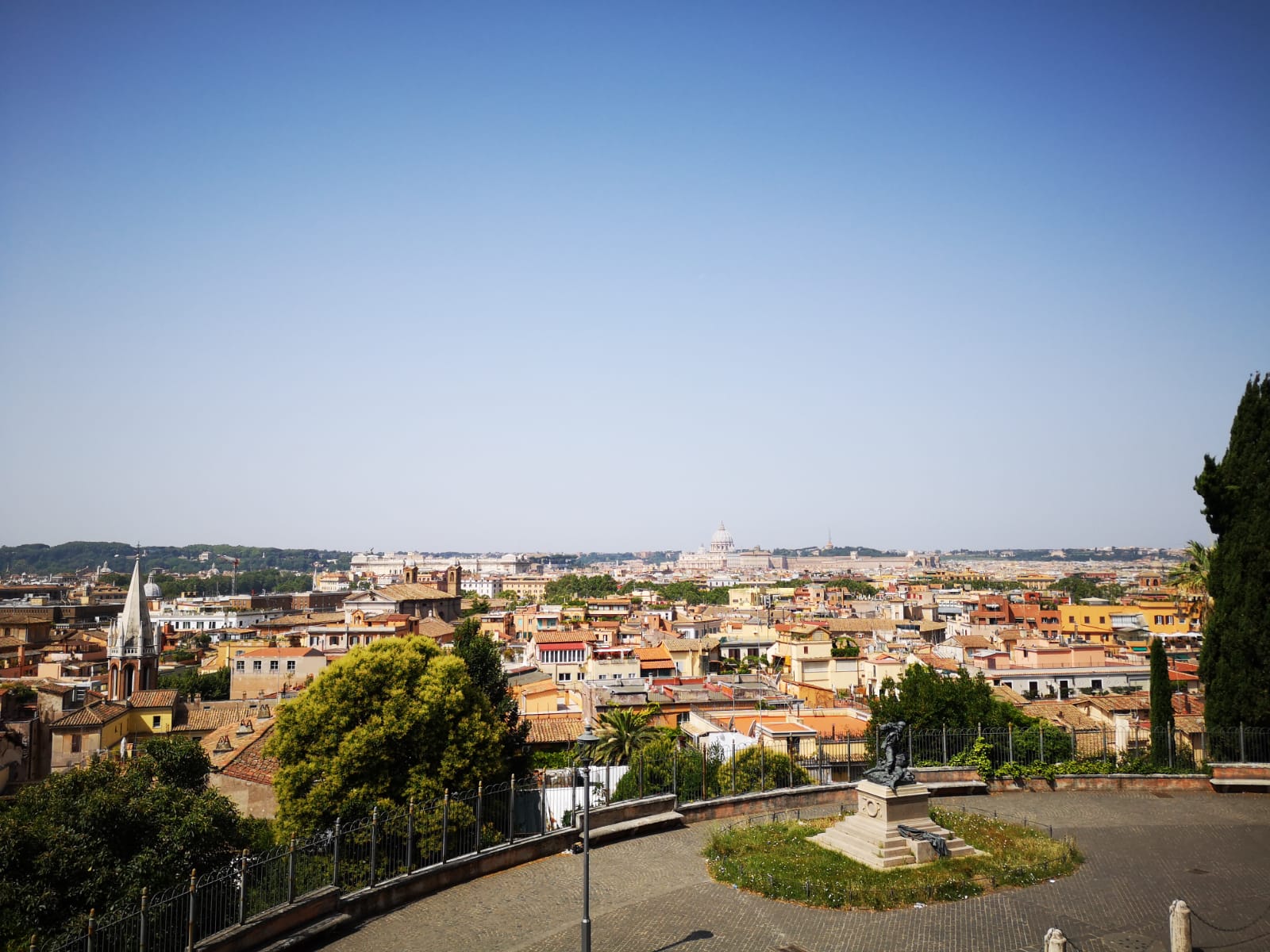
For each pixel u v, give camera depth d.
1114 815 38.78
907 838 31.72
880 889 28.38
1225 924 26.42
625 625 176.75
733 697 85.75
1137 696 76.06
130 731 91.94
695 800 39.56
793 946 25.23
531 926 26.81
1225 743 45.66
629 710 70.62
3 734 77.31
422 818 32.66
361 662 45.91
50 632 175.50
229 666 132.75
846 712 76.31
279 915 24.95
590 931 24.83
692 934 26.12
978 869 30.36
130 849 34.66
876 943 25.36
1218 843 34.66
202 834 35.97
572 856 33.25
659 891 29.72
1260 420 48.84
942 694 60.09
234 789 57.91
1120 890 29.36
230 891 25.78
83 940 25.17
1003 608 175.62
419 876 29.31
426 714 44.28
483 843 35.09
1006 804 40.62
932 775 42.72
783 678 106.06
